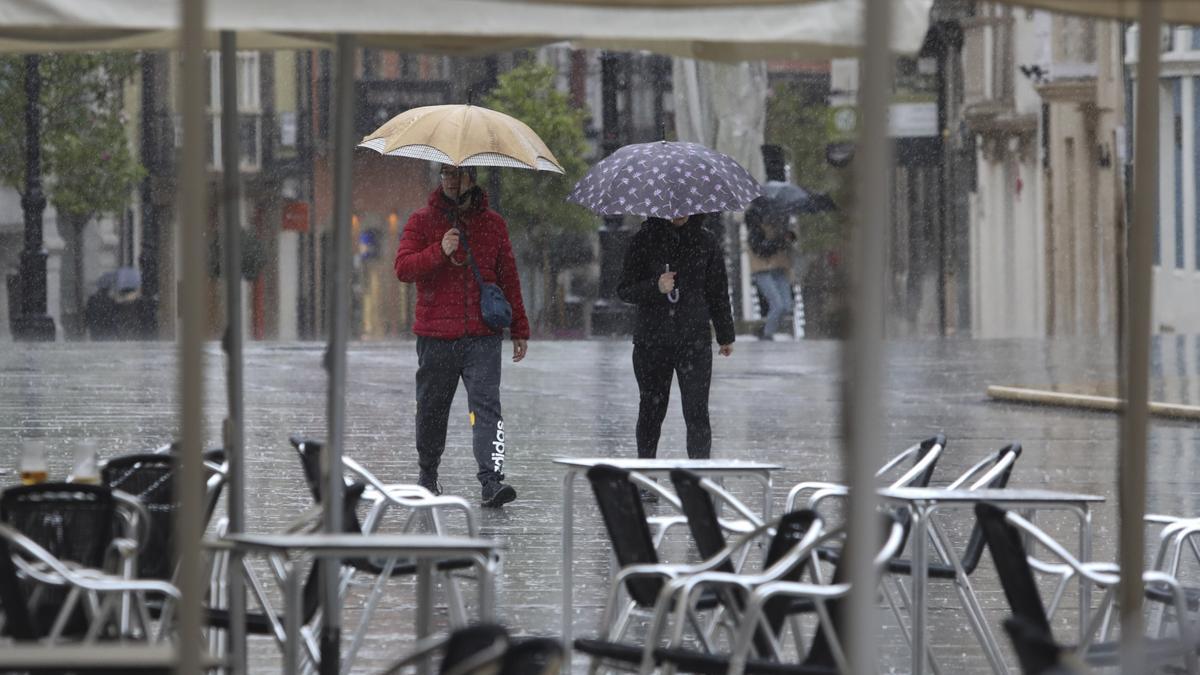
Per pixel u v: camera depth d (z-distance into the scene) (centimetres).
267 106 15162
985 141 15262
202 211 1310
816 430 5422
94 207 14062
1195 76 10812
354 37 1858
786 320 12038
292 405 6056
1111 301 14888
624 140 14675
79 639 1791
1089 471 4541
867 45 1195
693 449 3516
